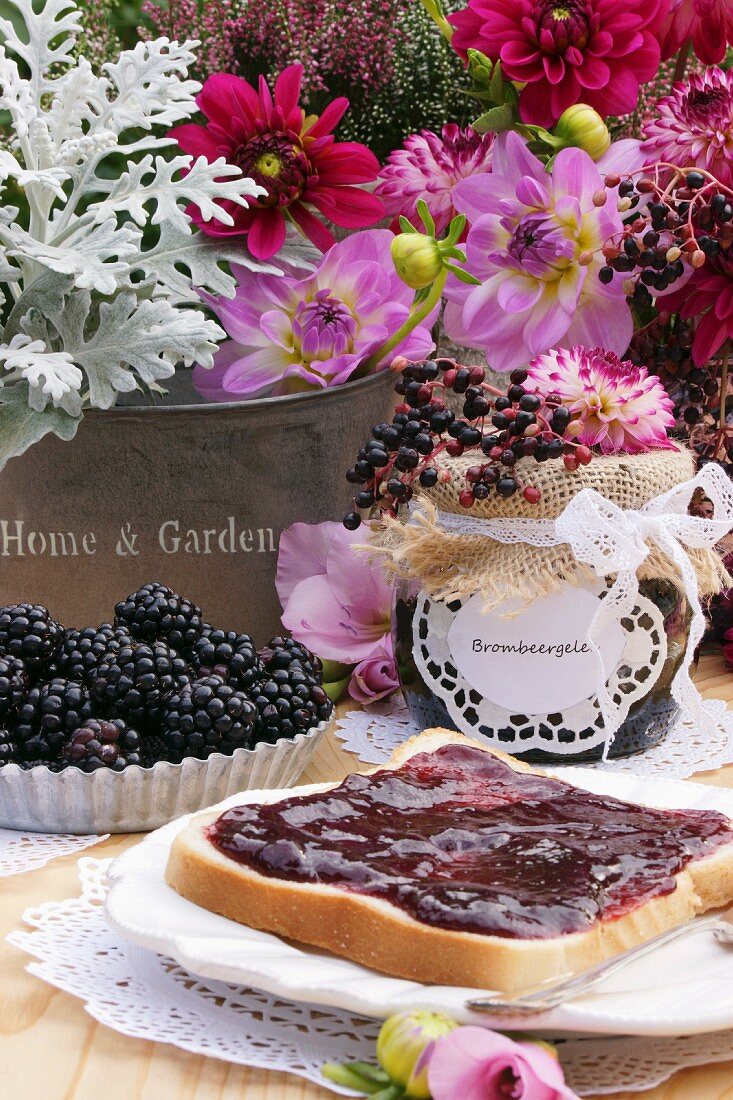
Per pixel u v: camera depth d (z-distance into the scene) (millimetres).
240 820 577
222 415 724
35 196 719
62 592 733
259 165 741
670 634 681
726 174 720
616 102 737
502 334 733
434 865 565
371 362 754
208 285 728
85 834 642
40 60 728
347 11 823
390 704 756
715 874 575
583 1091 530
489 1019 522
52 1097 531
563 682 675
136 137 810
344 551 743
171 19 816
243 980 535
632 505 664
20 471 719
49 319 713
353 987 530
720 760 694
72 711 638
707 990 536
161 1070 541
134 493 727
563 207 716
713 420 768
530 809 597
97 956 572
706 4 752
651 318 768
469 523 674
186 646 664
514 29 729
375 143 846
